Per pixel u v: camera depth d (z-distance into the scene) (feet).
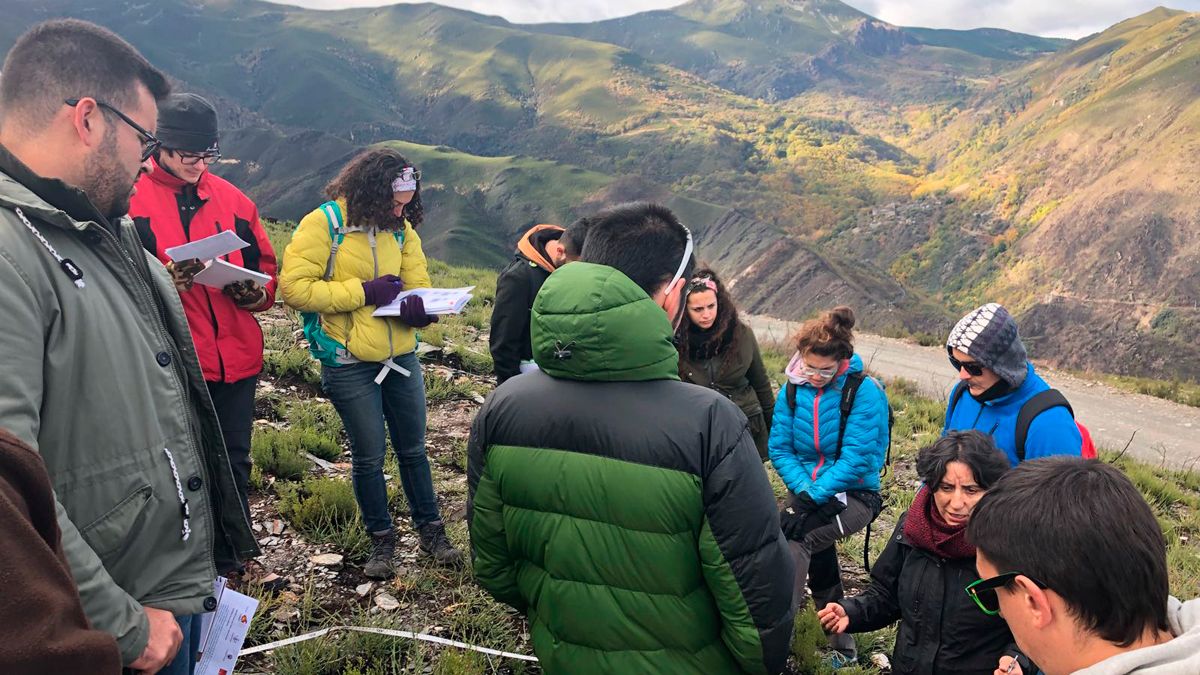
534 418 6.42
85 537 5.33
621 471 5.99
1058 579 4.11
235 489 7.13
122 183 5.79
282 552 12.61
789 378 12.52
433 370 24.98
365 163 11.30
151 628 5.39
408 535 13.83
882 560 9.76
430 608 11.73
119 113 5.54
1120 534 4.02
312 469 16.07
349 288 11.24
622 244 6.38
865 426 11.71
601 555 6.14
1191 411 50.98
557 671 6.64
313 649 10.06
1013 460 9.99
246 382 11.63
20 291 4.81
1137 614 4.01
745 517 5.97
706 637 6.39
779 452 12.56
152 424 5.74
